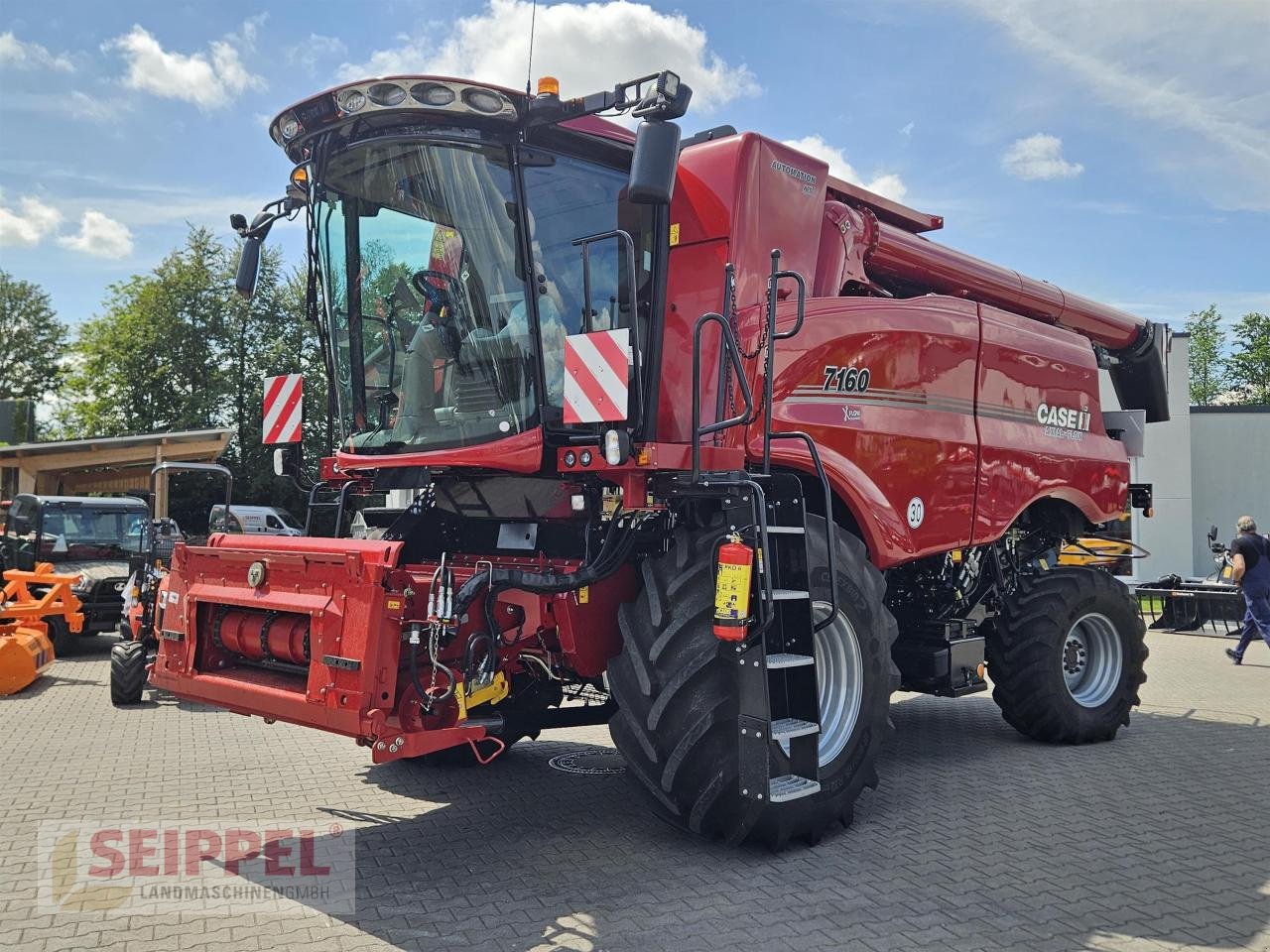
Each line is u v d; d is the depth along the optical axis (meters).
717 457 4.54
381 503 6.48
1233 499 23.23
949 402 6.15
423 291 4.79
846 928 3.52
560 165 4.64
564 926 3.54
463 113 4.37
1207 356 60.78
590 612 4.53
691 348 5.22
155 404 38.19
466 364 4.70
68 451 19.70
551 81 4.32
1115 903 3.77
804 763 4.23
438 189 4.63
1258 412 23.08
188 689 4.56
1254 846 4.47
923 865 4.20
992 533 6.39
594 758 6.21
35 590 11.56
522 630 4.49
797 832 4.37
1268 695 8.99
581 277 4.72
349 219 4.96
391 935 3.46
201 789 5.37
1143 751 6.53
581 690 5.72
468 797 5.26
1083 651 6.95
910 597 6.52
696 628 4.14
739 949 3.35
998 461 6.46
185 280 38.34
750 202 5.25
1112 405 9.57
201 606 4.59
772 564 4.28
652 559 4.46
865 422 5.53
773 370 4.87
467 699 4.18
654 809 4.39
